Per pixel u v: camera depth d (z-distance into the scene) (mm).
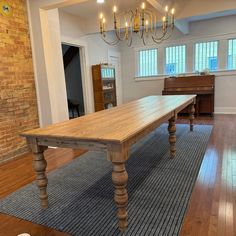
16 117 3340
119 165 1454
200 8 3936
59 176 2523
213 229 1559
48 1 3252
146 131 1774
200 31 5883
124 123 1814
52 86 3596
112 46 6508
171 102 3055
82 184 2314
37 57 3529
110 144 1420
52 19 3598
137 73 6875
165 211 1782
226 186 2145
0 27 3041
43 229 1627
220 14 5398
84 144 1523
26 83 3480
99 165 2805
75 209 1875
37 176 1841
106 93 5840
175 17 4121
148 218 1701
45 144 1699
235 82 5762
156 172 2506
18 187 2330
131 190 2125
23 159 3217
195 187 2146
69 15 4801
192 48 6059
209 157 2879
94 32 5160
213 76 5688
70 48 5973
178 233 1529
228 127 4348
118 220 1677
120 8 4449
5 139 3184
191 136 3842
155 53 6547
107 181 2363
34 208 1914
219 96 5992
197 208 1808
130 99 7047
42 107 3680
